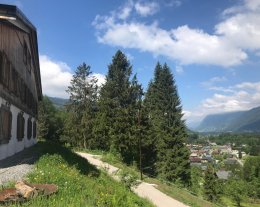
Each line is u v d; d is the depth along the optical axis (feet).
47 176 39.40
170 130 209.05
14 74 69.10
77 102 230.48
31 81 104.58
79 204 30.42
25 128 90.27
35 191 31.30
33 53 100.01
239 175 468.34
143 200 60.70
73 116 228.63
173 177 197.36
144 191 89.97
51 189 33.50
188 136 212.84
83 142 223.71
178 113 223.92
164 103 230.27
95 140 200.23
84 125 222.69
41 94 141.38
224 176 500.74
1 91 55.57
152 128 160.35
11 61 65.31
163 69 237.25
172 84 234.58
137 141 155.43
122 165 126.11
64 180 38.91
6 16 52.90
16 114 73.05
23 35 80.33
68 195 33.17
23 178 39.81
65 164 56.85
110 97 196.65
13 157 62.80
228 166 602.44
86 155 145.79
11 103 65.72
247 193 328.29
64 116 276.21
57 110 295.48
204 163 623.36
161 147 204.03
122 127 157.07
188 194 106.83
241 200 296.10
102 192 36.37
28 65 94.12
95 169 76.69
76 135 226.17
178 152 201.67
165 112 228.43
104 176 70.18
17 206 28.14
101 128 186.39
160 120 218.18
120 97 193.77
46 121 266.77
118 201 35.50
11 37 65.05
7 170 45.47
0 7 52.13
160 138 205.77
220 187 245.65
